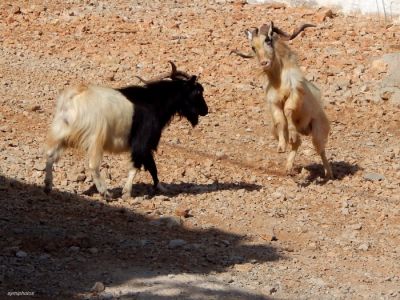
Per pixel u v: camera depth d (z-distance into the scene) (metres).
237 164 16.66
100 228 12.55
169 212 13.57
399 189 15.71
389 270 12.12
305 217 13.94
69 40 23.80
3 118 17.75
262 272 11.62
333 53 23.19
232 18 26.23
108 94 13.38
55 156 13.42
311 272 11.80
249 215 13.80
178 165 16.17
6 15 25.50
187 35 24.58
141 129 13.77
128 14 26.50
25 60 22.00
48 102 19.09
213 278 11.20
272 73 15.54
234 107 19.95
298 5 27.61
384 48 23.50
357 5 26.72
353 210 14.47
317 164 17.11
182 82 14.55
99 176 13.63
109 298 10.24
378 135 18.91
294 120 15.71
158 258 11.66
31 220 12.56
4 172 14.60
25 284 10.46
